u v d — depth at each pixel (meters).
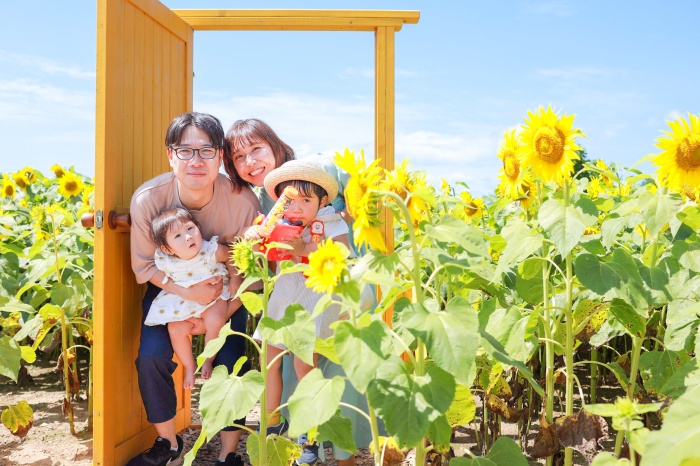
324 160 3.58
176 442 3.44
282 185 3.22
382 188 2.30
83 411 4.57
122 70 3.45
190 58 4.38
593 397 4.29
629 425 1.64
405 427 1.69
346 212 3.51
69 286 4.22
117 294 3.43
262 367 2.31
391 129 4.02
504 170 3.03
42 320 4.05
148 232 3.34
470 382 2.33
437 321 1.73
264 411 2.39
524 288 3.05
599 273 2.44
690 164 2.46
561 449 2.78
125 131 3.51
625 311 2.68
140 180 3.73
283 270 2.17
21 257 5.16
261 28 4.27
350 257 3.28
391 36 4.06
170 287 3.33
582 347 4.75
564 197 2.51
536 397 4.12
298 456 2.44
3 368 3.52
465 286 3.23
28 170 7.38
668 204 2.45
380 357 1.67
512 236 2.56
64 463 3.56
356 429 3.56
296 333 2.08
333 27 4.12
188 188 3.33
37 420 4.34
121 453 3.45
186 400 4.32
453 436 3.83
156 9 3.83
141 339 3.39
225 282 3.48
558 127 2.47
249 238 3.13
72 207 6.00
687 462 1.52
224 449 3.41
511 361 1.91
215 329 3.36
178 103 4.28
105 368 3.29
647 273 2.49
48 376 5.49
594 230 3.48
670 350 2.63
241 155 3.57
